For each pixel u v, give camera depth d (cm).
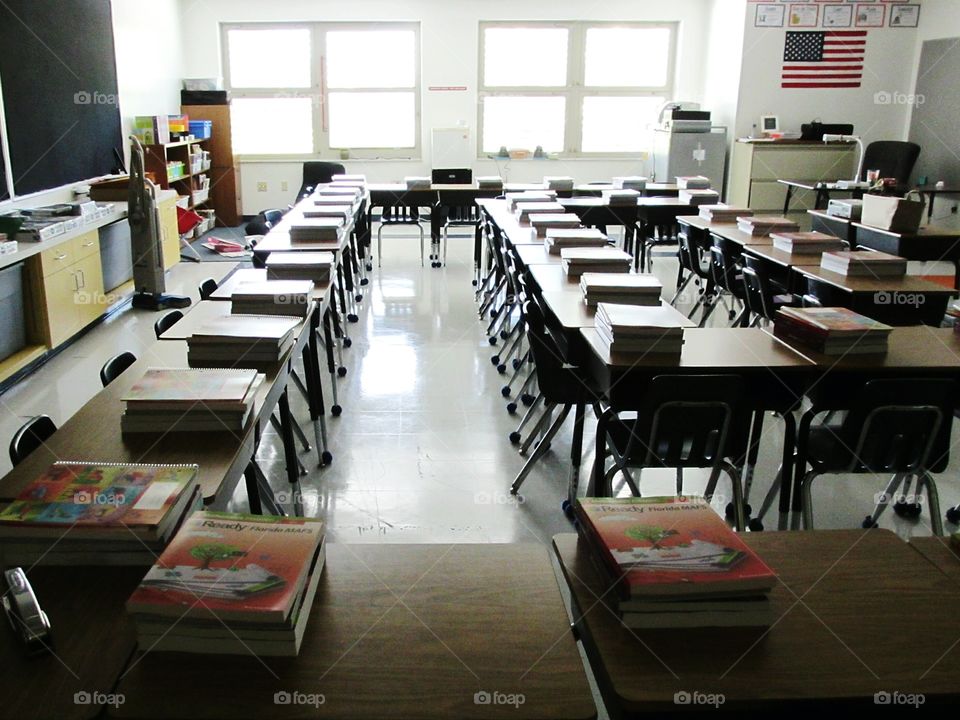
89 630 132
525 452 394
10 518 147
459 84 1092
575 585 147
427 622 138
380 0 1054
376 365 529
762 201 1012
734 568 138
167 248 767
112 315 639
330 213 561
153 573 134
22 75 571
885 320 422
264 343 260
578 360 333
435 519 330
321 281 405
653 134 1097
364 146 1121
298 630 129
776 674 126
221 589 130
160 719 115
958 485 366
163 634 127
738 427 293
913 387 265
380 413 446
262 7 1050
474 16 1067
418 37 1088
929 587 150
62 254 536
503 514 335
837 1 994
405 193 820
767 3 990
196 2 1042
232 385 216
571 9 1071
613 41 1105
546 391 348
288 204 1123
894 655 131
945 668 128
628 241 777
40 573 147
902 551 162
